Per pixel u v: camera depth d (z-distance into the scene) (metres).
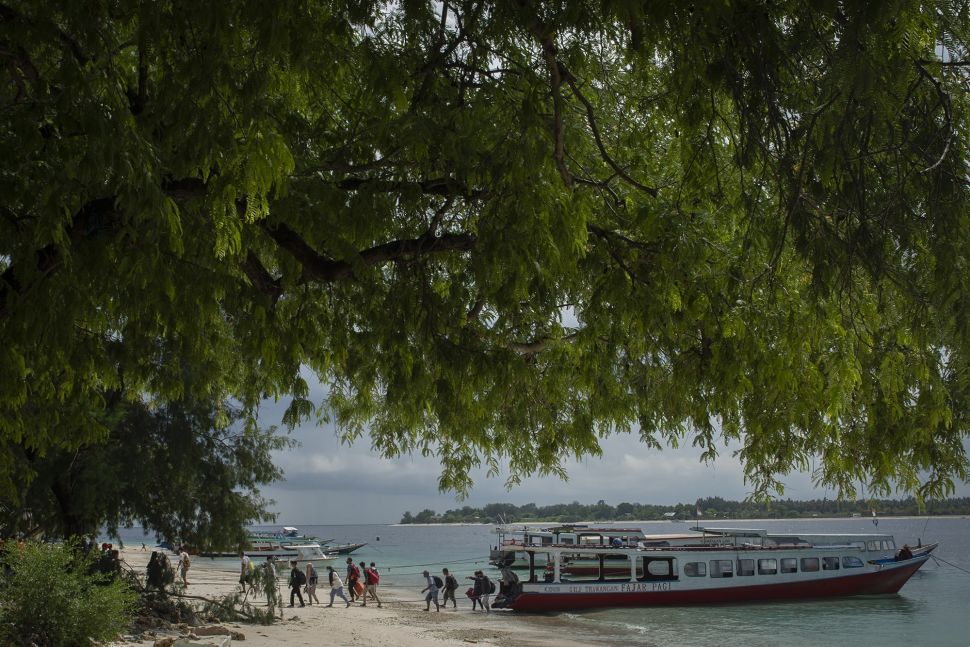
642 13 5.10
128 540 179.75
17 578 14.09
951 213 4.98
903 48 4.59
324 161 7.46
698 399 8.50
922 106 4.97
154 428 28.39
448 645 26.50
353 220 6.77
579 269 7.46
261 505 31.22
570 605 39.41
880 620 37.38
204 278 6.30
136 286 6.09
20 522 26.41
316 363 9.24
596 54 8.20
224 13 5.28
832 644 31.06
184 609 23.22
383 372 8.77
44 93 5.32
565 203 6.25
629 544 47.19
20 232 5.46
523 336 9.43
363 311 8.68
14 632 13.66
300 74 6.40
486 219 6.50
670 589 41.00
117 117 4.88
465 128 6.66
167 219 4.97
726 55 5.06
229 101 5.84
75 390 8.78
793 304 6.75
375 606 39.56
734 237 7.32
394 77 6.25
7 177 5.14
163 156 5.80
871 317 6.82
